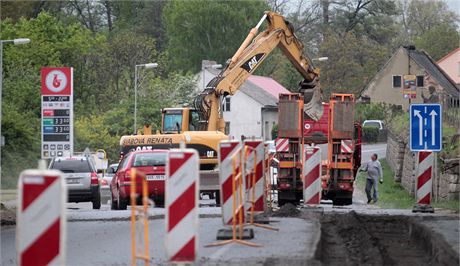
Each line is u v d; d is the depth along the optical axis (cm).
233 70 7744
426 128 4941
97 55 16962
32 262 1903
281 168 6794
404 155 11312
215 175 7288
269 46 7712
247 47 7788
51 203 1905
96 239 3872
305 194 5081
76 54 16312
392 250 3694
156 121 15812
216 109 7781
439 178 7925
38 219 1903
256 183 3959
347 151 6869
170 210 2503
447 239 3416
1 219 5338
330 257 3353
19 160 12106
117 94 16638
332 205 7362
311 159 5062
